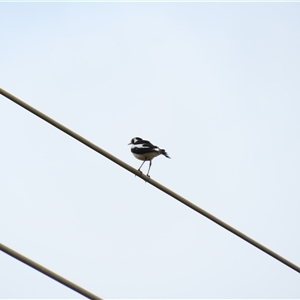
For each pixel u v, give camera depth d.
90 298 12.66
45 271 12.54
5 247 12.43
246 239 15.22
